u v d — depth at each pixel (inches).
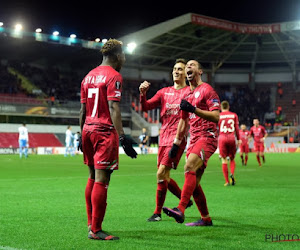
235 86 2191.2
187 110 198.1
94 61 1860.2
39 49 1669.5
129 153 177.9
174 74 250.7
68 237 184.5
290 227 209.0
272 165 813.9
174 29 1748.3
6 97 1551.4
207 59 2130.9
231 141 421.1
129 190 373.4
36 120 1643.7
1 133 1546.5
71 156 1250.0
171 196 329.7
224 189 386.6
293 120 1995.6
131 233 194.5
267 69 2171.5
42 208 265.6
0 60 1704.0
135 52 1883.6
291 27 1804.9
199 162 204.2
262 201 305.1
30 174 557.0
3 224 213.9
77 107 1699.1
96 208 181.2
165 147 242.2
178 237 185.6
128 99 1892.2
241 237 185.6
